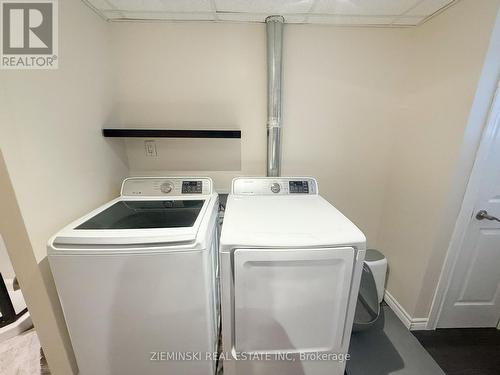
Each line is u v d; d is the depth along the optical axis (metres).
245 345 1.07
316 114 1.72
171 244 0.95
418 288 1.56
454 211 1.37
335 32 1.59
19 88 0.89
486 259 1.48
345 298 1.02
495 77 1.15
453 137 1.29
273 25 1.46
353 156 1.81
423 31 1.49
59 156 1.09
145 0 1.27
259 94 1.66
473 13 1.16
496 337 1.58
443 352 1.48
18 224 0.90
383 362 1.40
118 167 1.65
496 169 1.30
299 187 1.56
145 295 0.98
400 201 1.72
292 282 0.99
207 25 1.54
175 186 1.52
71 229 1.00
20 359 1.43
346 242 0.96
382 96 1.70
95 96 1.38
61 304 0.97
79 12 1.23
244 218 1.15
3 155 0.83
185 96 1.65
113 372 1.09
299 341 1.07
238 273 0.96
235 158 1.79
